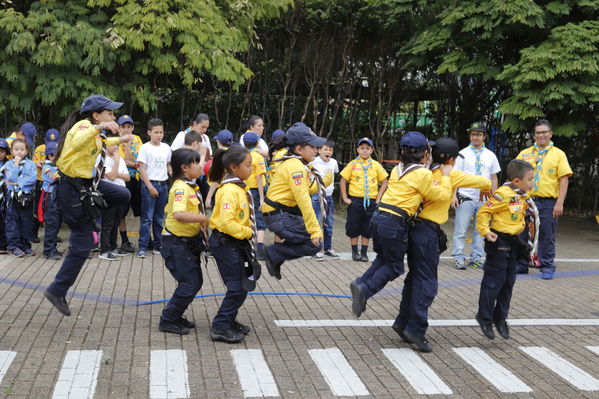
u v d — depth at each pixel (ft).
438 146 16.75
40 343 16.31
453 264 29.50
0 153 27.35
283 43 47.01
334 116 48.06
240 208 16.61
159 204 28.35
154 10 36.68
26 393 13.21
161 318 17.54
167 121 46.34
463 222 28.19
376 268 17.04
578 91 35.42
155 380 14.15
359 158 29.35
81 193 16.84
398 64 47.98
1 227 27.89
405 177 16.53
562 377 15.34
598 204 50.93
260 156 27.66
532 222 18.13
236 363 15.40
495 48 40.52
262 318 19.48
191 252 17.20
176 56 37.86
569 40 35.50
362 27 46.70
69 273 17.12
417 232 16.76
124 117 28.48
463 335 18.56
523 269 27.89
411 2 42.09
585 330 19.44
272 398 13.46
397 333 18.16
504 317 18.04
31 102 36.14
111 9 38.09
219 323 16.90
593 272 28.86
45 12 35.68
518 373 15.53
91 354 15.64
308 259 29.32
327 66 47.11
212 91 46.78
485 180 17.02
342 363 15.75
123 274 24.52
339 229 39.55
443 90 48.78
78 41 34.83
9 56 35.19
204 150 28.40
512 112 36.81
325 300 21.91
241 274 16.70
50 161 28.35
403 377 14.97
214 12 39.47
